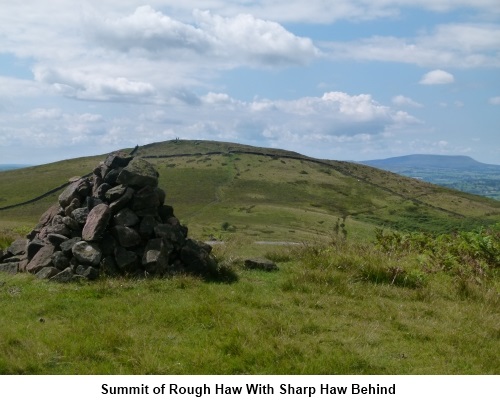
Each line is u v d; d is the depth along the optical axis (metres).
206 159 155.50
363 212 111.38
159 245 12.43
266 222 90.06
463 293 11.60
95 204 13.15
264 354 7.32
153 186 13.22
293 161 159.25
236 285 11.81
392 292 11.41
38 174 145.75
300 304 10.19
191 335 8.21
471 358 7.68
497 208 125.12
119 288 10.99
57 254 12.19
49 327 8.53
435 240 17.89
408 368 7.32
